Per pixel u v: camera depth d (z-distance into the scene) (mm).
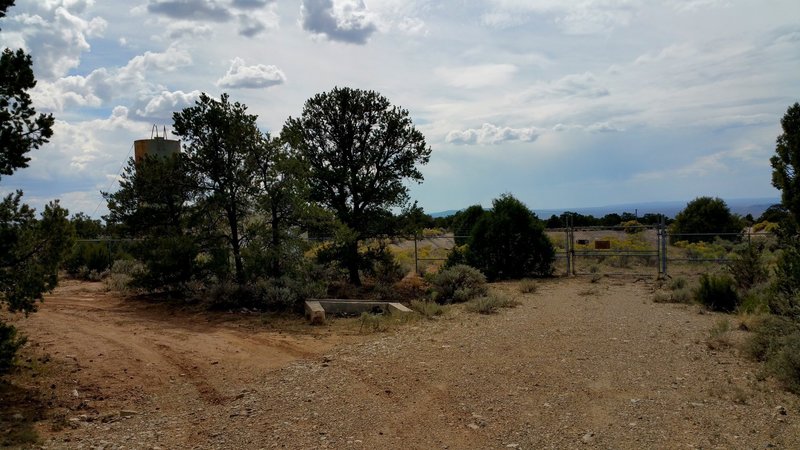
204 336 11055
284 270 15891
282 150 15820
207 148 15344
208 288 15250
